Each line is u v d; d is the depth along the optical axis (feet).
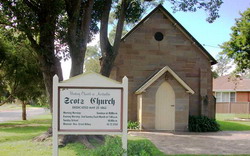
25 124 66.08
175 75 51.70
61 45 40.73
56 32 37.70
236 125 65.10
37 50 35.29
